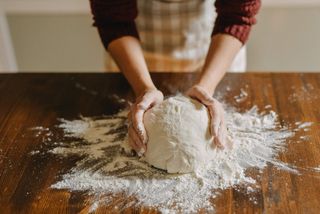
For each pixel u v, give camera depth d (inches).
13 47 73.8
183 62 52.2
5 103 40.6
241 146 34.2
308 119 36.7
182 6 48.4
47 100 40.8
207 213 28.7
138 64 39.3
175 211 28.9
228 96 39.8
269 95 39.8
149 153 32.6
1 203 30.0
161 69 52.6
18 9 69.3
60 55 74.0
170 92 40.3
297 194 29.7
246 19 40.0
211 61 38.8
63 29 71.1
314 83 41.2
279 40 70.4
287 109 37.9
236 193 30.0
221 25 40.5
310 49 71.0
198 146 32.2
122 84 42.6
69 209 29.4
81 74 44.6
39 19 70.4
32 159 33.8
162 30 50.0
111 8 40.4
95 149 34.7
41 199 30.2
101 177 32.0
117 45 40.4
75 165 33.2
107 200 30.0
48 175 32.3
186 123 32.8
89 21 69.9
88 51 73.1
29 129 37.1
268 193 29.9
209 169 32.4
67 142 35.6
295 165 32.1
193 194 30.3
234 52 39.7
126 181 31.6
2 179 32.0
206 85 36.9
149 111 34.2
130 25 41.9
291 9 67.4
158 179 31.8
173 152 31.8
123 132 36.5
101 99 40.6
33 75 44.9
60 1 68.2
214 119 33.4
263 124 36.4
